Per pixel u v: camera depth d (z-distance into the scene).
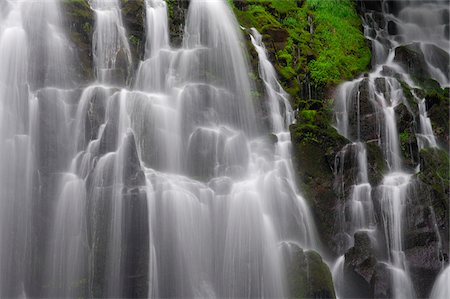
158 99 14.02
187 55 15.59
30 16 13.90
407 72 19.52
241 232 12.68
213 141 13.92
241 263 12.51
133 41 15.55
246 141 14.44
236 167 13.85
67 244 11.88
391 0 24.72
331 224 14.19
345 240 14.00
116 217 11.74
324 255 14.02
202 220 12.56
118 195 11.83
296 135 14.84
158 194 12.15
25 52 13.45
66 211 12.08
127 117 13.27
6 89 12.82
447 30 24.59
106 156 12.34
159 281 11.87
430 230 13.56
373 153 14.79
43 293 11.72
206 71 15.63
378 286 12.93
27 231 11.86
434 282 13.30
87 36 14.77
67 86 13.95
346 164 14.55
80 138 12.95
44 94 12.90
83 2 14.96
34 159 12.35
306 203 14.22
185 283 12.09
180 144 13.91
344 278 13.48
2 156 12.03
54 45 13.98
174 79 15.26
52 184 12.37
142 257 11.67
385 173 14.78
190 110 14.40
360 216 13.99
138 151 13.23
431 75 20.23
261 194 13.41
